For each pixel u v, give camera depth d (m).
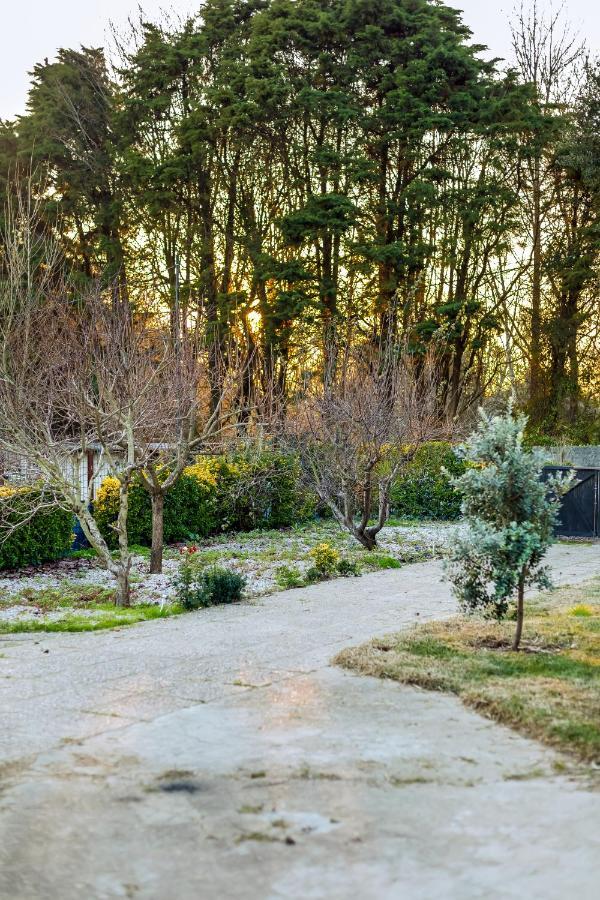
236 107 27.62
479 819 3.89
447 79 28.89
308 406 15.31
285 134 29.20
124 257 29.39
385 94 28.80
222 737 5.09
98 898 3.28
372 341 25.22
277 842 3.70
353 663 6.72
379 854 3.57
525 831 3.76
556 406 29.75
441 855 3.55
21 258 12.17
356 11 28.98
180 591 9.70
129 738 5.10
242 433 15.04
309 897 3.24
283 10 29.53
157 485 11.96
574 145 29.62
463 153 29.02
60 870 3.50
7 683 6.40
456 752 4.78
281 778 4.42
